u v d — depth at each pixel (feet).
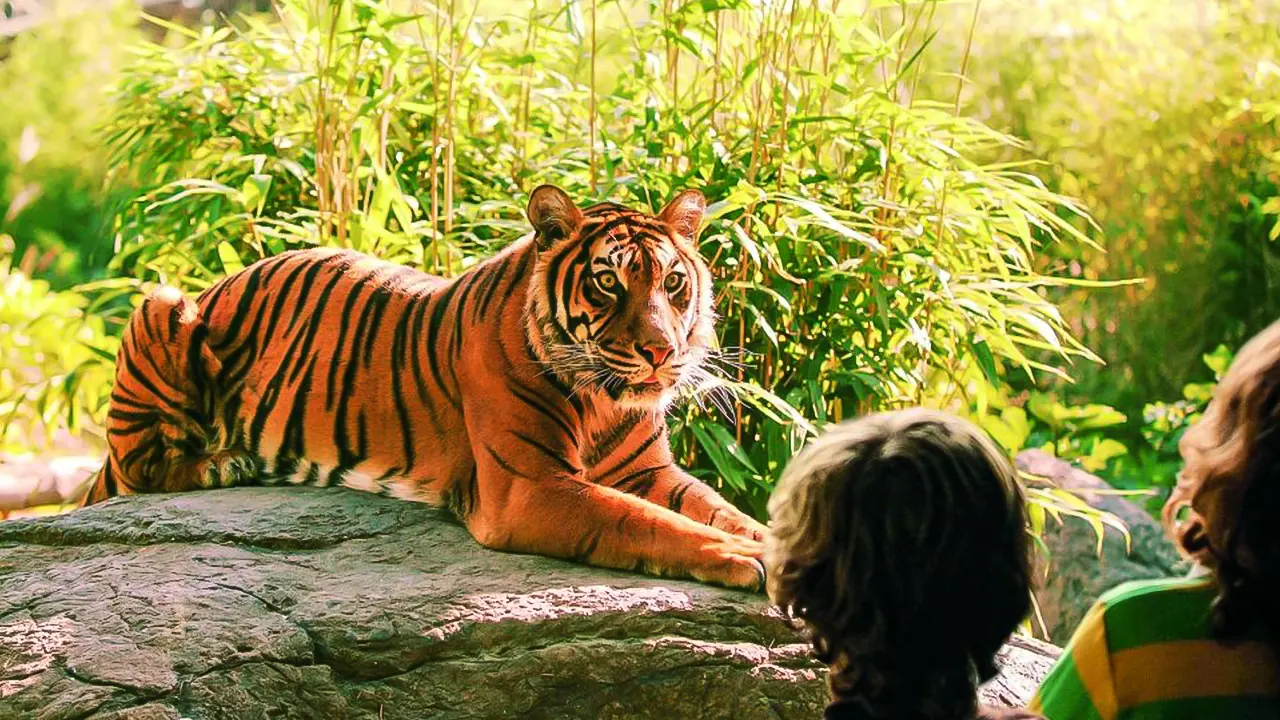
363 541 15.10
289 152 21.59
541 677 12.82
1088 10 36.24
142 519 15.62
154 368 17.34
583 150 20.47
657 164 19.52
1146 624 8.17
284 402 17.11
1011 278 19.48
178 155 22.56
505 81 21.09
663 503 15.60
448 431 16.07
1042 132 35.01
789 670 13.00
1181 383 33.04
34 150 52.65
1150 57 35.29
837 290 18.07
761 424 18.43
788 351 18.65
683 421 17.58
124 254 21.83
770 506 8.59
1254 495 7.68
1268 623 7.84
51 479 24.98
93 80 55.62
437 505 16.12
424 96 21.11
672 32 18.53
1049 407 28.35
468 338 15.76
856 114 18.90
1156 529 23.26
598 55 24.41
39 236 49.83
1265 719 7.88
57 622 13.20
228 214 21.33
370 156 19.54
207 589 13.74
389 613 13.23
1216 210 33.76
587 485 14.79
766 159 18.84
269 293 17.63
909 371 19.38
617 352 14.64
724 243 17.84
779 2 18.89
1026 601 7.99
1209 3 36.29
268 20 48.37
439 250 19.47
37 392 26.76
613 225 15.08
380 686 12.82
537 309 15.15
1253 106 31.37
